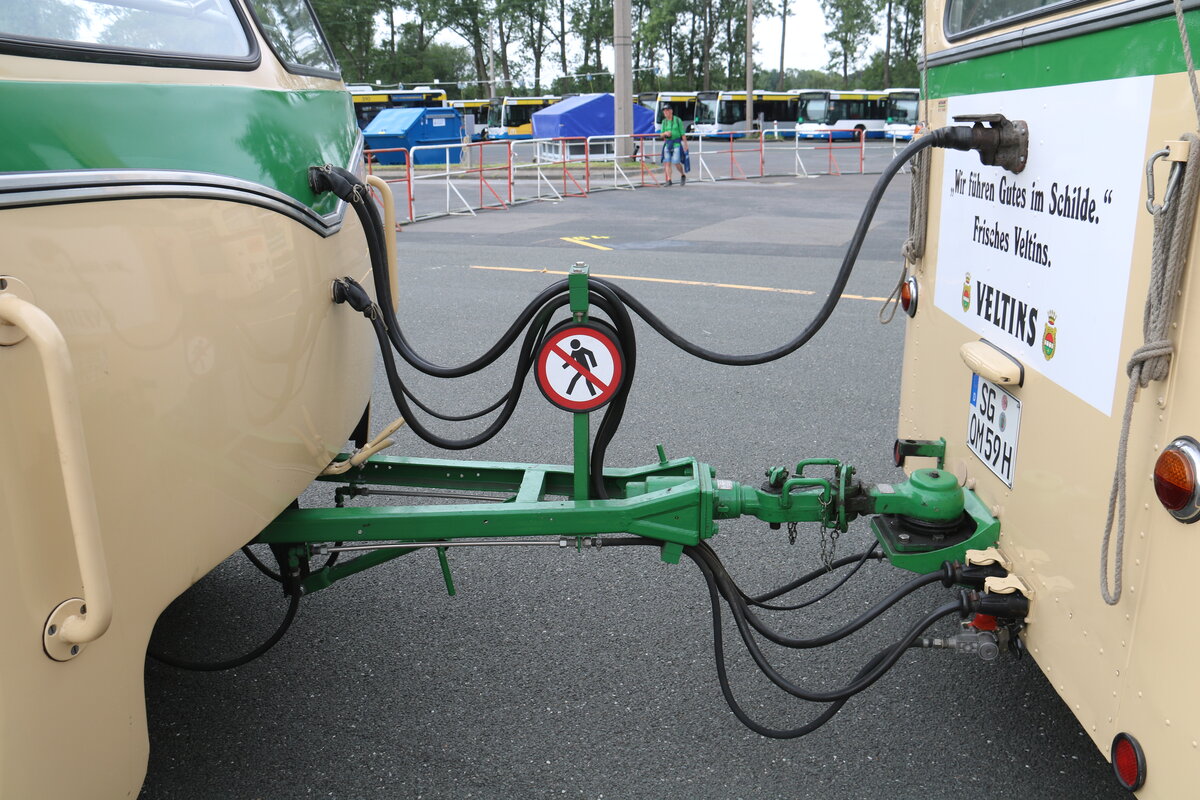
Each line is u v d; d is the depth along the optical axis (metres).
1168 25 1.77
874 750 2.85
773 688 3.17
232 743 2.91
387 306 2.81
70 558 1.62
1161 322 1.73
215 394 2.02
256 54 2.45
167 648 3.40
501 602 3.74
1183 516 1.69
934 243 3.24
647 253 11.84
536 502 2.80
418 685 3.20
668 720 3.01
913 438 3.53
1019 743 2.87
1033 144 2.38
